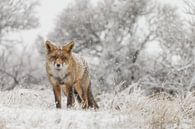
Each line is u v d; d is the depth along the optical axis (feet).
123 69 94.68
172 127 28.04
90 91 40.75
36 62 102.68
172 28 83.05
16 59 103.81
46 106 37.04
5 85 80.64
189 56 79.25
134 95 37.60
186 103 33.06
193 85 69.05
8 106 32.81
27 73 95.45
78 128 26.68
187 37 80.07
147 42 104.58
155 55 97.40
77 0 113.50
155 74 85.61
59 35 111.55
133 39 103.45
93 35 109.81
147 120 28.32
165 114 29.01
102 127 27.22
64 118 28.30
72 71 37.63
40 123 26.99
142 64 96.37
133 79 93.50
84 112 30.91
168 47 85.30
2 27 104.06
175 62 83.05
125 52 99.19
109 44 102.17
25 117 27.89
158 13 105.70
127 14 109.19
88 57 107.14
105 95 44.98
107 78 89.35
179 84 70.13
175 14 101.40
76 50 109.19
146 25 105.50
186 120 29.99
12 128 25.79
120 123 27.99
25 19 106.01
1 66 94.32
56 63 36.40
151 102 34.47
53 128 26.35
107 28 108.47
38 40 107.86
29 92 47.24
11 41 101.91
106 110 34.35
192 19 77.82
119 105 36.81
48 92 54.03
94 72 90.99
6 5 104.88
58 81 37.42
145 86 80.64
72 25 110.42
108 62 93.81
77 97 40.11
